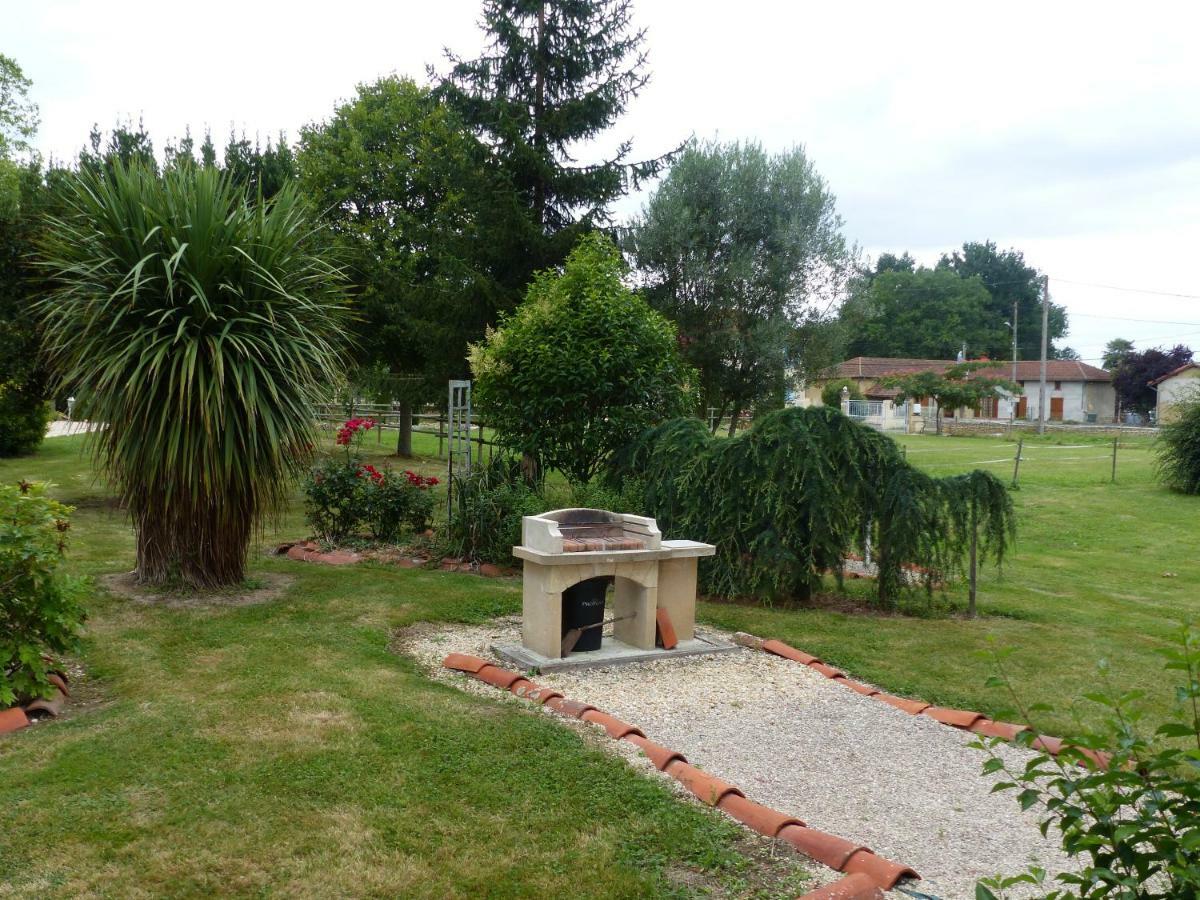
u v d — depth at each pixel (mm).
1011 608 9039
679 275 20156
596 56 14703
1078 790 2164
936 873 3607
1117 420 55812
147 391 7266
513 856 3492
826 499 8367
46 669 5090
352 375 18875
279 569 9023
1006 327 75125
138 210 7328
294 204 8328
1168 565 12555
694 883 3352
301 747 4449
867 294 21188
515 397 10289
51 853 3377
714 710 5613
